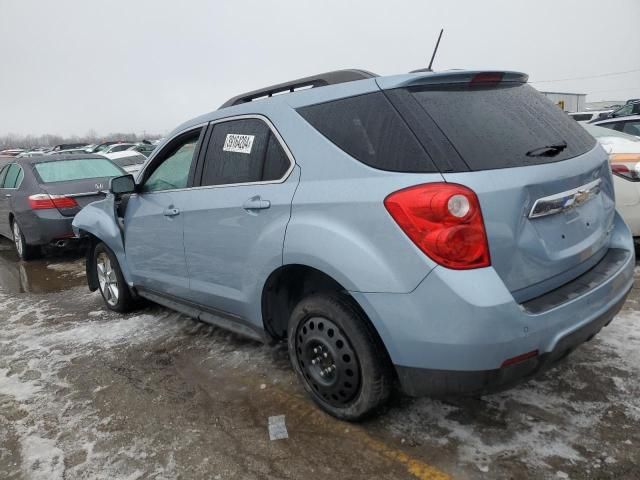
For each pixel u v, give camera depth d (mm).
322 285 2803
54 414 3055
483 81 2555
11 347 4156
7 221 8078
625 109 19812
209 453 2574
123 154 15789
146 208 3938
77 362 3773
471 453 2400
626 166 4605
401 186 2189
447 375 2168
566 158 2434
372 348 2451
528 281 2238
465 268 2068
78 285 6090
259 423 2795
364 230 2299
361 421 2693
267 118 2916
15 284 6387
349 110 2525
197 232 3352
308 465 2426
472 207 2061
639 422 2512
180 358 3717
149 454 2602
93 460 2584
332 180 2482
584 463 2270
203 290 3443
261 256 2822
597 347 3262
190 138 3621
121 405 3105
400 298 2189
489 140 2262
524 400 2770
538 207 2229
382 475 2318
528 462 2307
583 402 2707
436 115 2283
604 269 2570
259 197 2844
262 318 3012
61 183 7285
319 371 2736
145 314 4742
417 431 2596
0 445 2773
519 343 2088
